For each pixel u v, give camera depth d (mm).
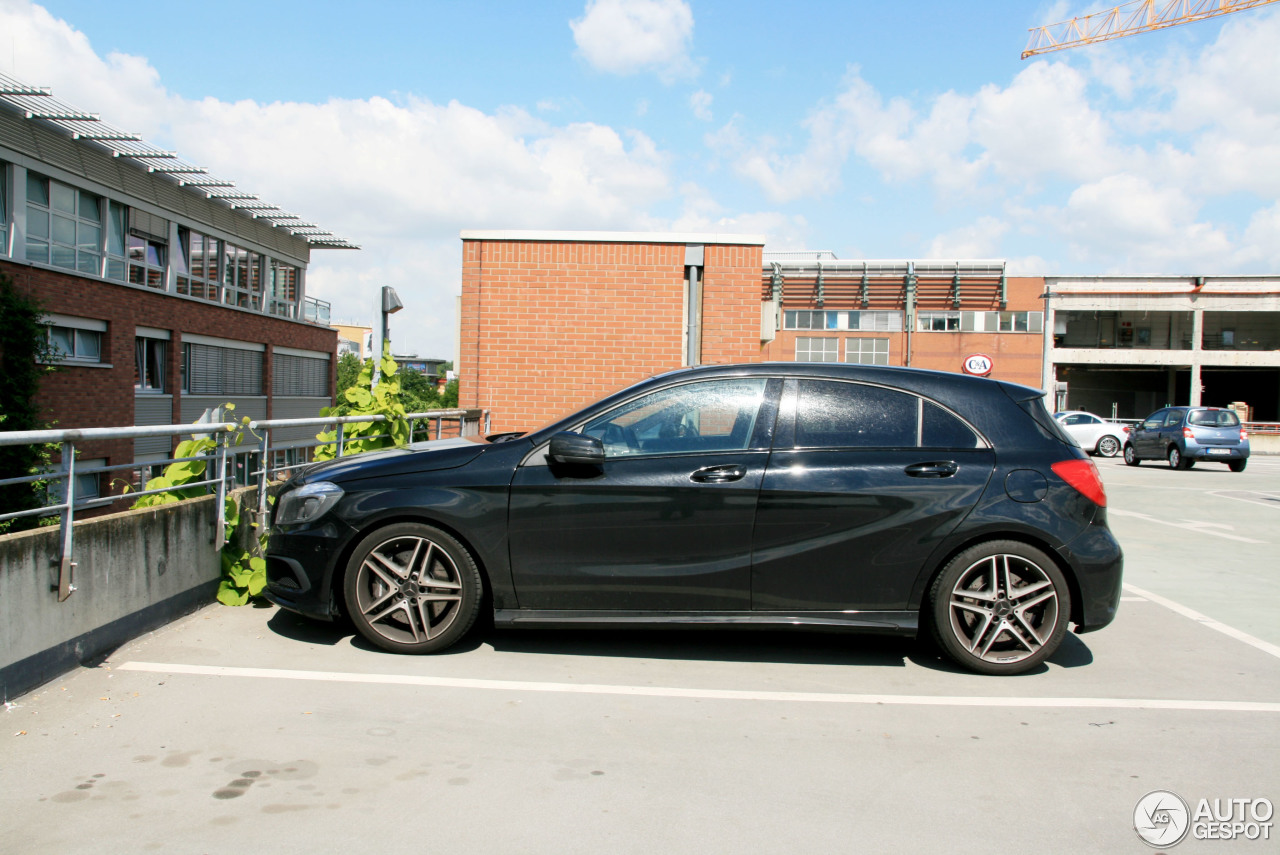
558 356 10016
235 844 2559
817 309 57188
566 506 4344
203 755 3184
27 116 20516
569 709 3764
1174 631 5328
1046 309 53875
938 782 3117
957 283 55625
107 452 24156
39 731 3365
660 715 3729
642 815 2811
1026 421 4469
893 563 4316
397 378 7664
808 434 4445
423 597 4406
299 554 4457
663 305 9961
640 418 4508
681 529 4332
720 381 4555
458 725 3539
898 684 4223
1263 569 7520
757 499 4312
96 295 23641
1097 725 3715
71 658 4039
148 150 24125
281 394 35281
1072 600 4434
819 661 4555
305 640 4633
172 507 4898
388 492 4395
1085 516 4312
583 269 9977
